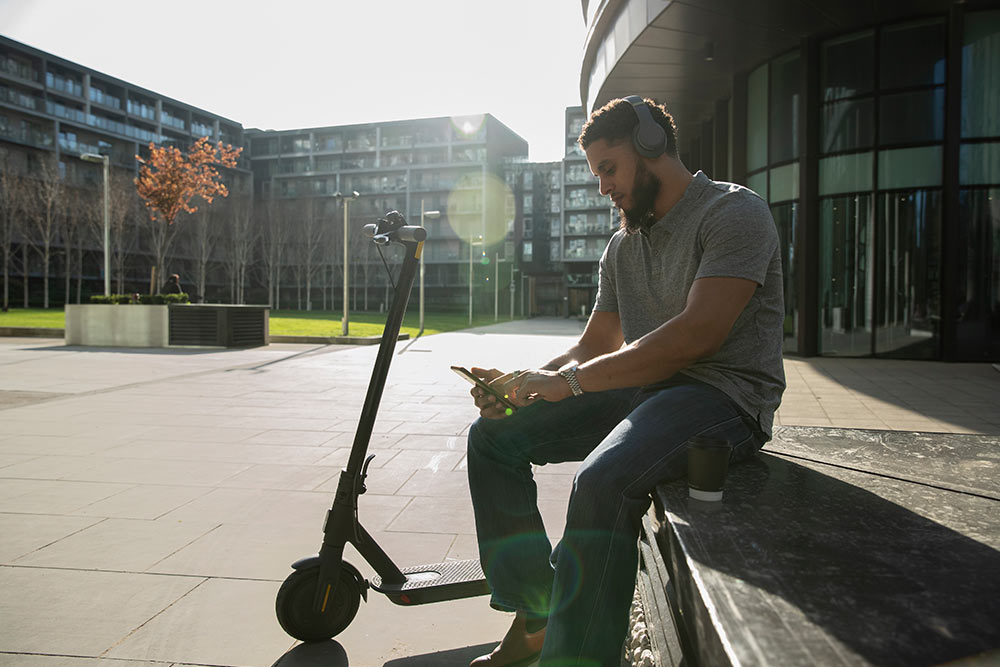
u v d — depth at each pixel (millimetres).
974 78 12188
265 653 1993
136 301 16406
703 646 927
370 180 75500
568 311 68250
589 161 1793
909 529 1195
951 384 9070
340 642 2078
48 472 4125
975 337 12258
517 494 1894
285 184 77750
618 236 1976
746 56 14227
